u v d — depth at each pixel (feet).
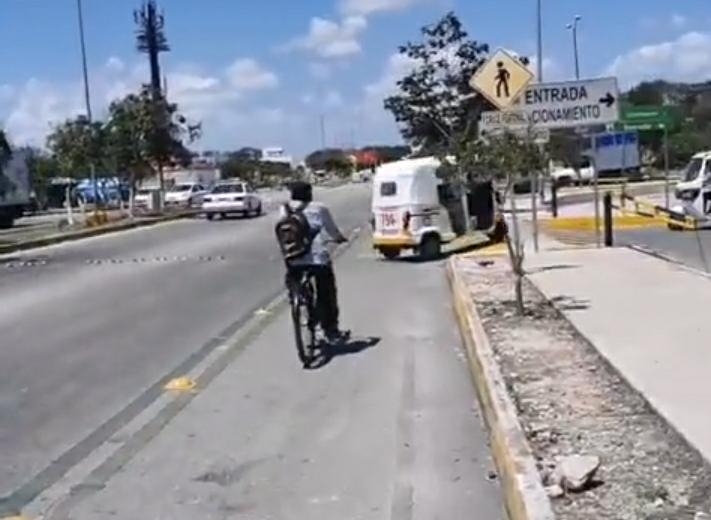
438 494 22.85
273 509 22.30
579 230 100.78
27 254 107.55
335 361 39.42
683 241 85.76
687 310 42.73
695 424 24.48
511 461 21.75
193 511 22.38
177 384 35.83
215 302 59.98
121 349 44.11
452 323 49.16
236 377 36.99
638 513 18.74
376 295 61.16
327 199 240.94
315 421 29.99
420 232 84.99
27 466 26.30
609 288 51.83
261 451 26.96
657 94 236.63
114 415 31.71
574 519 18.57
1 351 44.57
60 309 59.21
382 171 86.33
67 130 187.93
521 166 54.49
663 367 31.53
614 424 25.46
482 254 78.07
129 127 191.21
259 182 408.05
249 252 98.84
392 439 27.63
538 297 50.70
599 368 32.71
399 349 41.78
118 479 24.95
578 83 66.80
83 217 185.88
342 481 24.08
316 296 40.65
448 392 33.47
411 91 121.90
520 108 55.52
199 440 28.32
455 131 112.16
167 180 314.55
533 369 32.99
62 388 36.06
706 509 18.75
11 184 183.73
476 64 120.16
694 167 102.73
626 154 208.95
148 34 296.30
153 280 74.59
